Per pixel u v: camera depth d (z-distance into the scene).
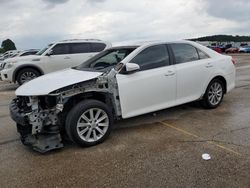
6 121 6.91
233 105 7.41
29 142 5.01
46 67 12.59
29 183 3.90
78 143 4.90
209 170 4.02
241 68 16.98
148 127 5.90
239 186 3.61
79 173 4.11
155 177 3.89
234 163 4.20
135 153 4.68
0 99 9.92
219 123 6.00
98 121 5.07
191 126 5.87
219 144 4.90
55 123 4.81
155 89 5.80
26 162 4.54
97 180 3.89
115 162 4.39
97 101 5.05
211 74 6.78
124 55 5.88
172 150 4.73
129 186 3.71
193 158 4.41
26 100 4.98
